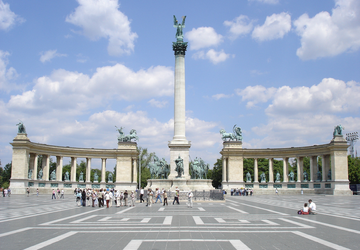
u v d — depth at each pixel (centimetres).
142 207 4188
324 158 9494
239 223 2489
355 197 7506
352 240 1794
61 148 10119
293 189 10150
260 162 13075
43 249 1556
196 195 5556
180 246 1625
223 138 11156
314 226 2341
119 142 10800
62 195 7306
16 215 3148
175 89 7275
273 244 1677
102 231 2097
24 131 9212
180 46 7338
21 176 8900
